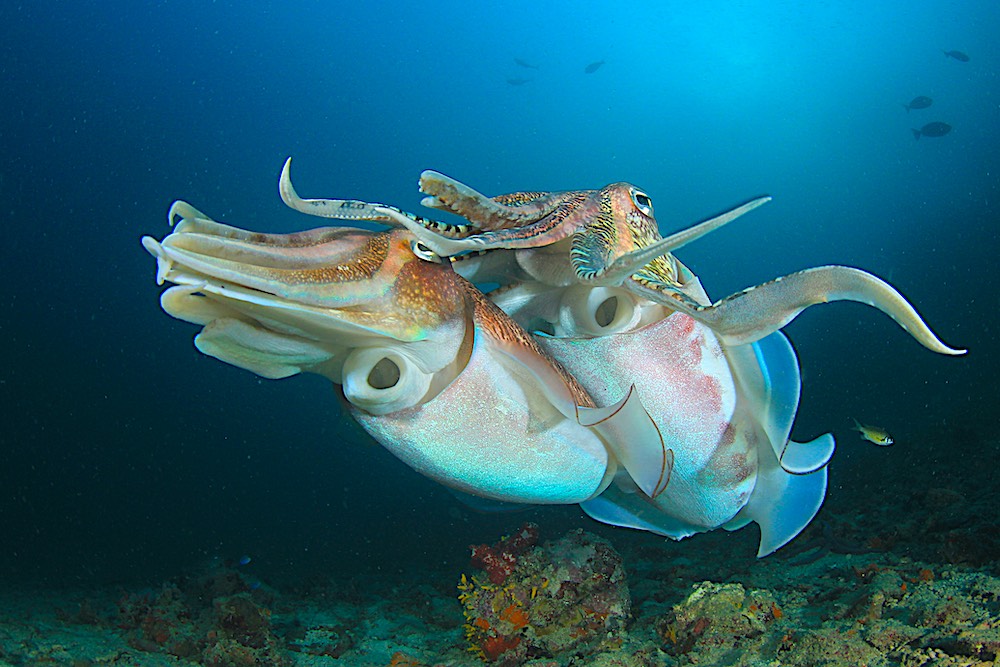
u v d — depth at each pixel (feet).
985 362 52.13
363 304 7.17
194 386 126.21
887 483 27.71
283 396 126.21
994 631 8.39
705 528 11.06
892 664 8.68
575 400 8.30
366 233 7.66
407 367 7.61
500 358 7.97
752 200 5.73
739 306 7.20
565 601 12.94
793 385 9.20
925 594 11.05
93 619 20.40
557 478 8.67
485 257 9.17
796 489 10.48
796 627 10.90
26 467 81.61
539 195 8.89
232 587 23.58
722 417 9.18
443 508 52.19
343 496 65.67
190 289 6.44
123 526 54.60
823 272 6.70
